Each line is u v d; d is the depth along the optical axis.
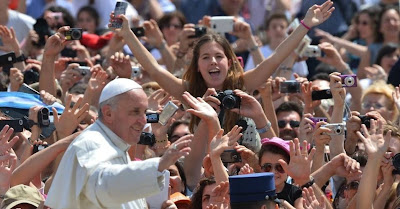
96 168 25.66
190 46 41.94
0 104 34.12
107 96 26.36
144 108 26.41
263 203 26.55
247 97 33.28
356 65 51.44
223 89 34.78
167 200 29.05
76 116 31.72
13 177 30.27
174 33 48.12
